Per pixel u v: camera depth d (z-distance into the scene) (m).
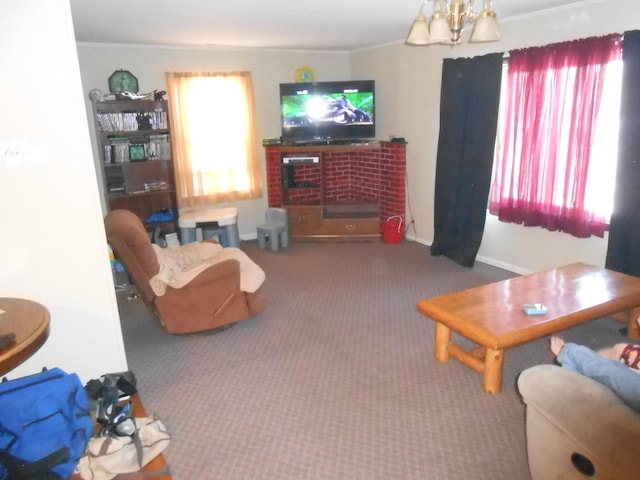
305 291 4.07
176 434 2.27
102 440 2.04
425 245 5.30
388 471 2.01
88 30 3.96
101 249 2.45
